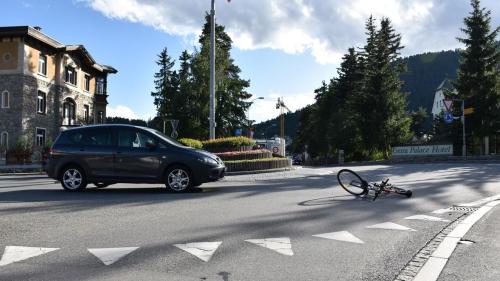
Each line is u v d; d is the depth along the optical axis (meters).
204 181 11.91
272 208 9.32
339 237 6.82
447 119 39.69
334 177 17.36
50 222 7.66
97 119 49.62
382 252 6.06
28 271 5.11
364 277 5.05
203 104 53.28
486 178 16.61
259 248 6.14
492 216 8.68
